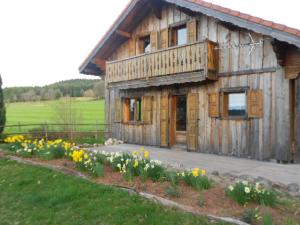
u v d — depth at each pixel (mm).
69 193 4992
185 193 4570
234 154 8938
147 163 5676
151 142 11617
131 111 12953
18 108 40906
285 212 3828
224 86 9234
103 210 4277
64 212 4418
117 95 13180
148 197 4496
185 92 10430
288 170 6820
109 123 13602
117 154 6477
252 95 8531
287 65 7816
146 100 11773
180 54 9695
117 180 5422
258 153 8375
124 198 4594
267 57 8250
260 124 8367
